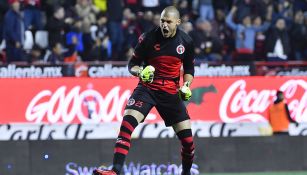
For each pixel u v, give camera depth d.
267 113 42.81
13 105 40.22
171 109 28.69
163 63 28.30
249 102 42.69
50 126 40.47
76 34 53.47
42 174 39.47
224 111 42.31
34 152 39.50
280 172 42.12
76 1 56.56
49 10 54.91
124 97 41.62
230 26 58.56
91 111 41.09
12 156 39.22
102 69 47.88
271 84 43.09
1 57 53.25
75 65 47.59
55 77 43.22
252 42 57.53
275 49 57.00
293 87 43.31
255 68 49.12
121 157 27.31
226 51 57.88
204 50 55.50
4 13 55.41
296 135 42.88
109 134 40.81
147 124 40.84
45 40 53.41
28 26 53.56
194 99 42.03
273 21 59.62
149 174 40.56
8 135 39.88
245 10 58.84
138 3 58.62
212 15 60.19
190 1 60.47
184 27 54.81
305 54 59.09
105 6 57.50
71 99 40.94
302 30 59.03
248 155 42.12
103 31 54.78
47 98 40.66
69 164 39.78
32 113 40.44
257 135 42.41
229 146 41.94
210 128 41.91
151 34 28.28
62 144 39.78
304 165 42.72
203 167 41.44
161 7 58.53
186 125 28.92
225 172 41.75
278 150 42.50
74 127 40.66
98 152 40.22
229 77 42.66
